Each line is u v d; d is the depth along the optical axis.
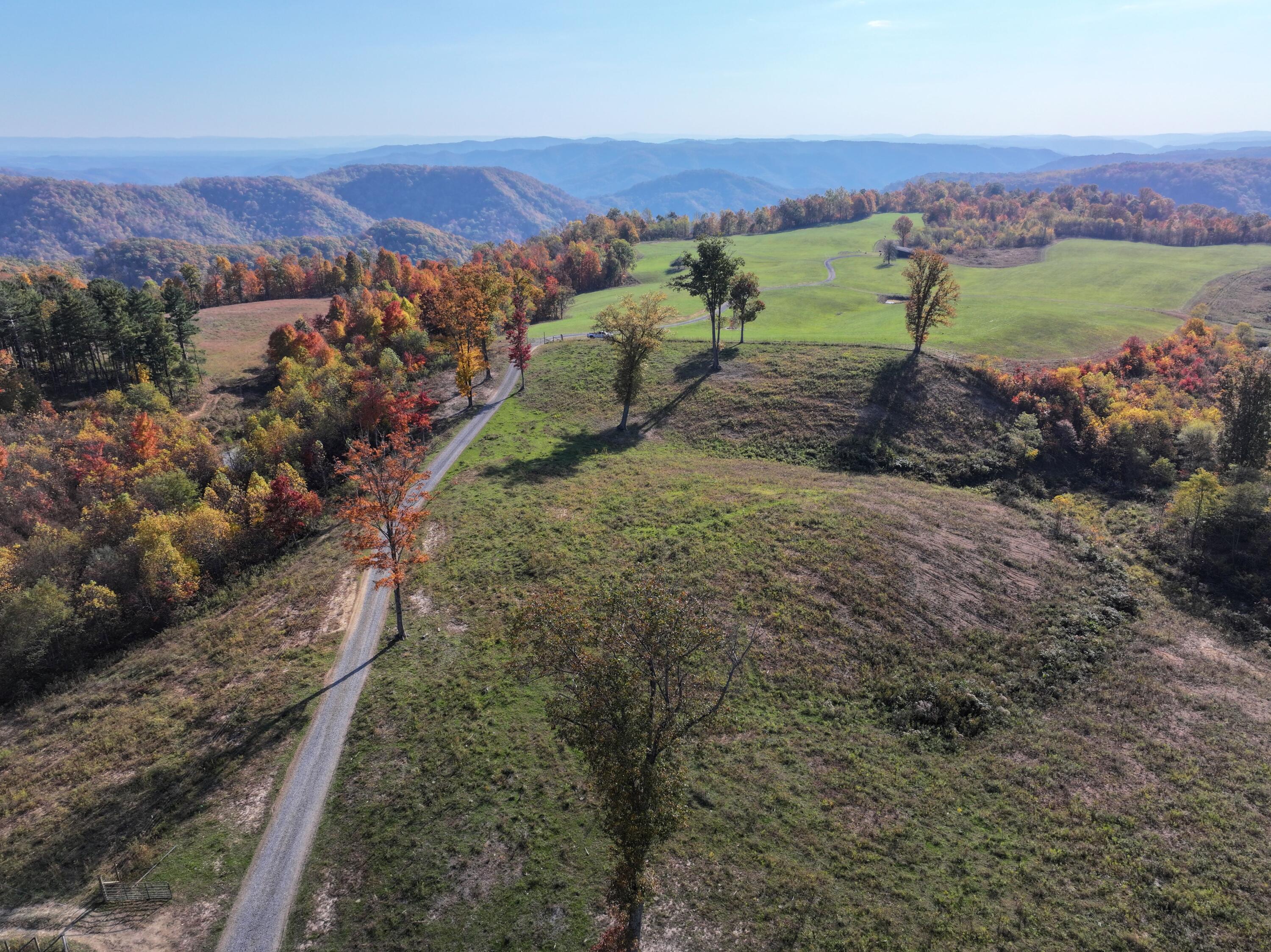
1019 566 51.91
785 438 79.12
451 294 89.44
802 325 122.62
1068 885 27.23
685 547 51.16
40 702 41.41
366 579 48.84
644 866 23.61
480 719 34.69
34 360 98.81
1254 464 67.19
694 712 23.67
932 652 41.91
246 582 53.28
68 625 47.34
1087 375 86.31
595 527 54.94
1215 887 26.97
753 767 32.81
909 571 48.66
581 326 125.56
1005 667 41.47
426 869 26.97
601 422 84.25
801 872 27.30
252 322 137.25
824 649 41.31
